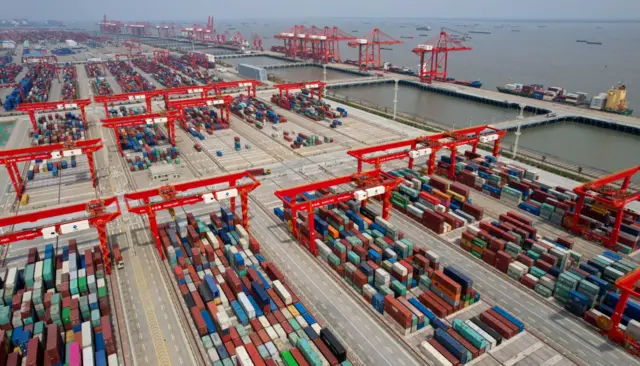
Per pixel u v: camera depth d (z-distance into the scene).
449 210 101.94
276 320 63.88
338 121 182.00
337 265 78.19
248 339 60.88
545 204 98.56
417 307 66.81
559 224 95.88
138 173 129.75
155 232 82.25
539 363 58.22
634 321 59.88
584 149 164.50
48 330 58.91
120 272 79.69
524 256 78.25
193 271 75.38
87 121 190.38
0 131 179.62
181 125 179.25
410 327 63.72
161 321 67.12
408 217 101.06
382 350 61.03
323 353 57.50
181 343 62.69
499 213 102.38
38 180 125.25
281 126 179.00
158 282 76.62
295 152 145.38
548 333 63.84
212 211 103.38
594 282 69.56
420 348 60.34
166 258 83.75
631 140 175.75
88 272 72.06
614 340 62.09
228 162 137.00
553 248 78.00
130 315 68.44
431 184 113.31
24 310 62.56
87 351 56.38
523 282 75.44
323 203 84.31
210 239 83.81
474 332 60.22
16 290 70.38
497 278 77.62
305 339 59.56
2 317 61.78
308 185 90.88
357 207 97.81
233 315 66.25
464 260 83.44
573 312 68.19
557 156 154.75
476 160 128.50
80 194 115.12
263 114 192.62
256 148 150.88
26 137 169.38
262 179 123.06
